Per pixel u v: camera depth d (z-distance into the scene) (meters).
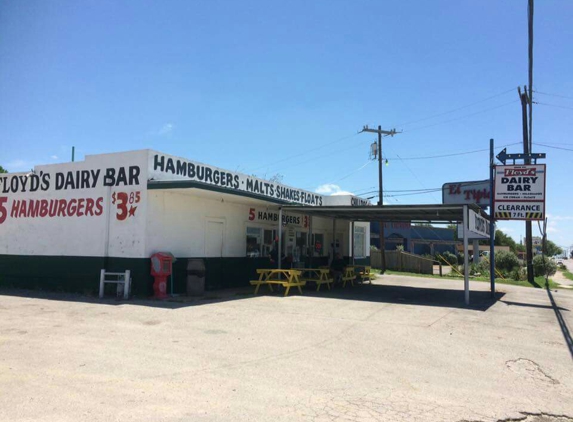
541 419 5.09
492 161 16.27
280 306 12.42
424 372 6.65
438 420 4.89
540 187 15.62
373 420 4.82
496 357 7.65
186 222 15.28
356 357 7.32
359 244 28.94
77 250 14.52
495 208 16.16
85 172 14.71
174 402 5.11
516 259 31.19
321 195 25.98
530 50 18.09
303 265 22.34
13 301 12.38
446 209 14.92
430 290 18.50
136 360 6.71
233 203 17.89
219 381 5.89
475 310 12.77
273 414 4.87
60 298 13.03
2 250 15.91
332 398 5.43
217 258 16.89
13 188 16.00
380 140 33.34
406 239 55.94
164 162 14.41
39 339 7.83
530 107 19.58
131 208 13.79
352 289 18.38
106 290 13.83
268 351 7.49
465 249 13.95
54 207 15.14
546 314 12.55
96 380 5.76
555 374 6.84
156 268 13.40
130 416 4.67
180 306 11.88
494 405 5.43
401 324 10.24
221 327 9.28
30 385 5.50
